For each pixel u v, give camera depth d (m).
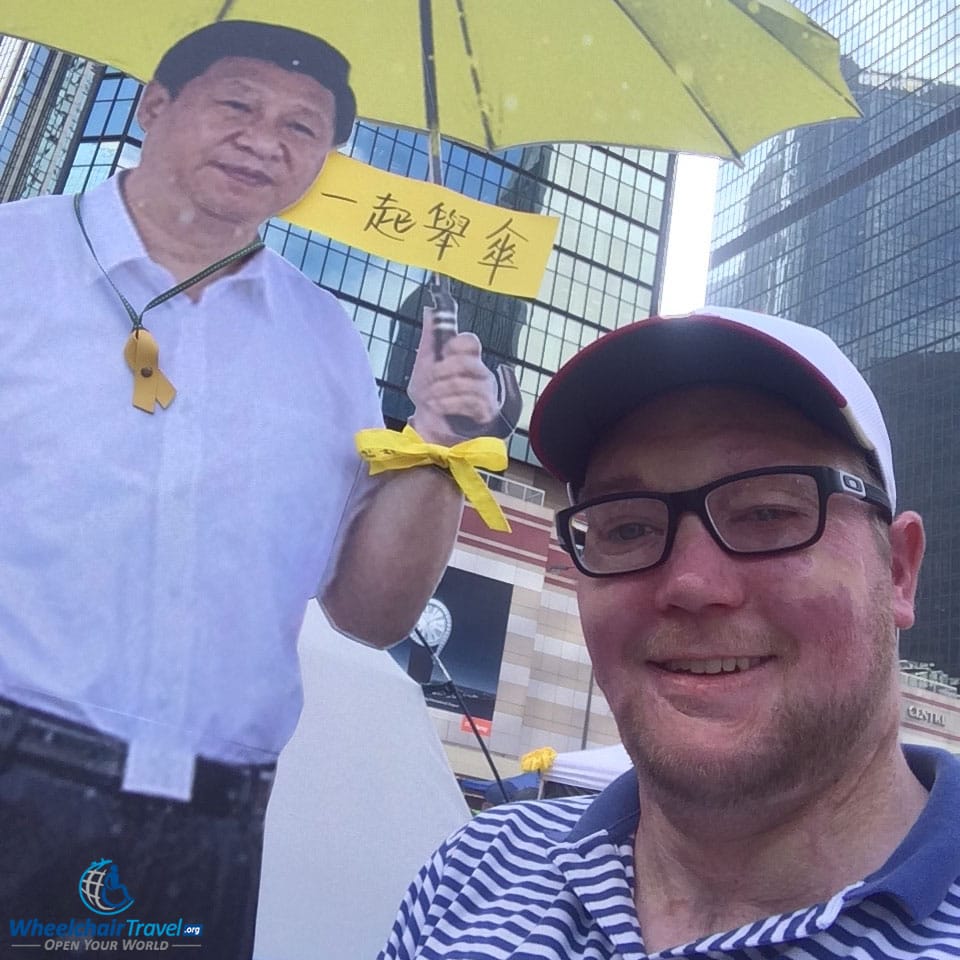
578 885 1.10
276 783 2.05
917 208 30.36
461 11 2.29
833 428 1.01
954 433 28.02
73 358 1.81
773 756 0.91
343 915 2.03
